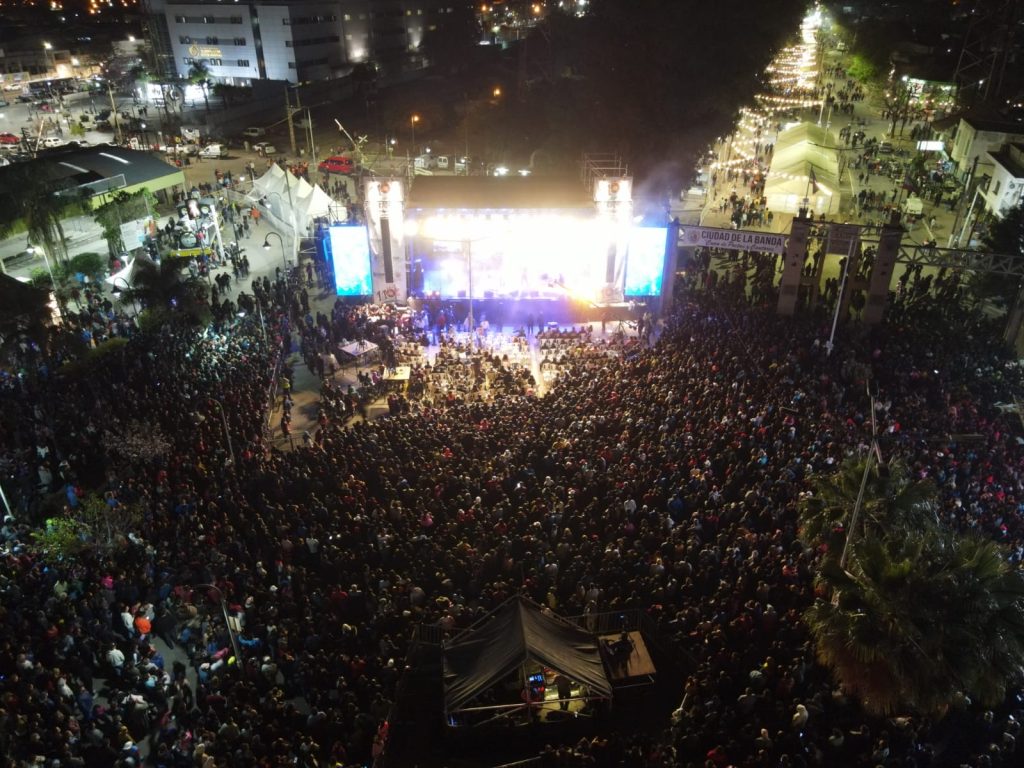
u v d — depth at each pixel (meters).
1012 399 28.25
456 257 42.03
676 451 23.28
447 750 15.98
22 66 111.06
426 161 69.00
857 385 28.31
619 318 39.28
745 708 15.72
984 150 56.84
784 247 36.19
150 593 19.45
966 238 48.72
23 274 42.19
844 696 15.72
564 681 17.16
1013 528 20.84
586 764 14.70
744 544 19.58
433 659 17.66
